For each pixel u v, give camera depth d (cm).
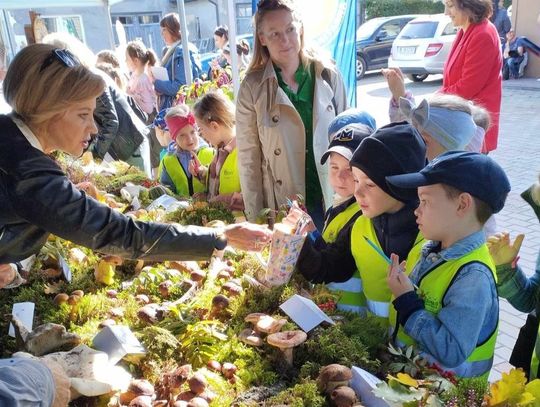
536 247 438
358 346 146
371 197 173
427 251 166
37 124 156
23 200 147
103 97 421
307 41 314
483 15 376
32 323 177
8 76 156
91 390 135
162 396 138
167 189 327
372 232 183
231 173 317
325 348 144
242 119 289
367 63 1512
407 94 279
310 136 294
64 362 143
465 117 215
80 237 154
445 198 148
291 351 146
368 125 238
